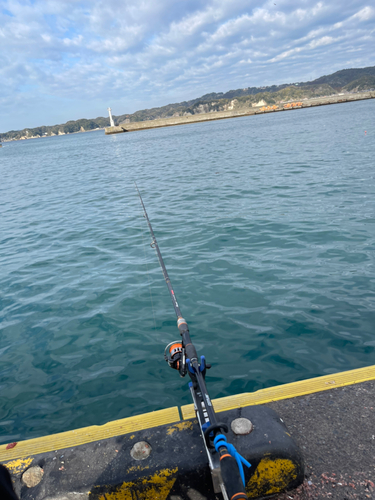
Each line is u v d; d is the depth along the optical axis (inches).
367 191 377.7
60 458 63.6
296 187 432.1
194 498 59.0
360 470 62.7
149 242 296.2
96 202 490.0
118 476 58.8
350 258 224.5
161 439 64.4
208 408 54.0
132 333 168.7
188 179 583.5
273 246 257.6
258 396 83.2
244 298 189.5
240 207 371.2
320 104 4003.4
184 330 75.7
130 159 1101.1
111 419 119.2
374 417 72.9
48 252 299.0
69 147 2753.4
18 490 59.6
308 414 75.2
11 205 533.6
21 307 205.5
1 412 127.6
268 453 58.8
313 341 149.5
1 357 160.4
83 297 209.8
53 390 136.5
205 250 263.6
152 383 135.0
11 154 2662.4
